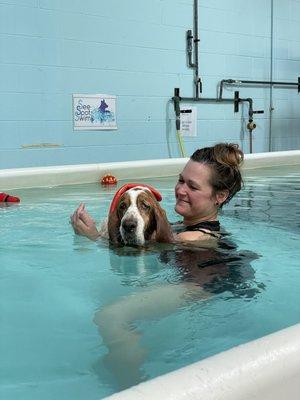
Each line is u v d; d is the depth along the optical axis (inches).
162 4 196.9
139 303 49.6
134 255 65.9
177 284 54.7
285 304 50.2
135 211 67.9
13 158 172.2
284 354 28.1
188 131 209.2
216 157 71.7
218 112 217.2
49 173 126.0
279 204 104.7
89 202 105.9
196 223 73.9
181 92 205.9
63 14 175.9
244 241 74.0
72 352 39.6
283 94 238.4
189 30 204.2
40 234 79.0
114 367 37.1
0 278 58.7
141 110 197.0
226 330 44.0
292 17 237.0
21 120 172.2
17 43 168.6
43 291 54.1
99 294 52.6
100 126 188.1
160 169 143.9
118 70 189.8
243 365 26.7
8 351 40.0
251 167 159.8
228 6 214.8
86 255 67.1
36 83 173.6
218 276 57.4
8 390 34.0
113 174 135.4
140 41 193.3
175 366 37.3
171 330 43.6
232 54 218.5
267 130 235.0
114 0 185.8
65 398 32.9
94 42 183.3
